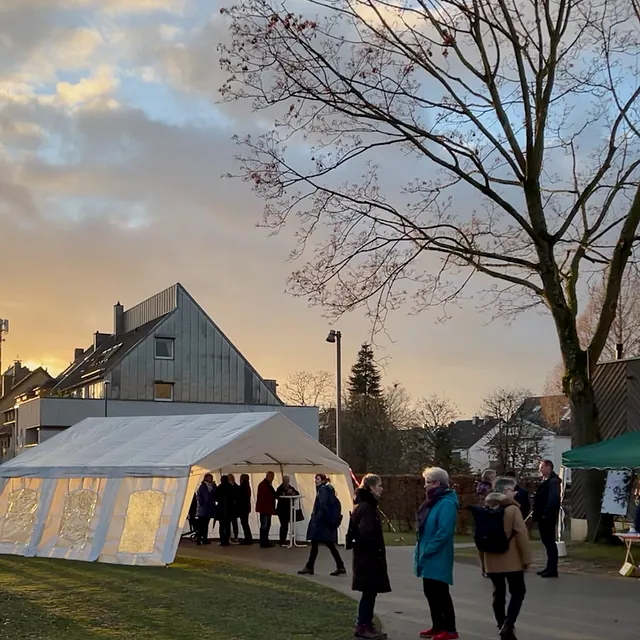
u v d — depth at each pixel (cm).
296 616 1026
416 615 1044
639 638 907
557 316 1888
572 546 1819
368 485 926
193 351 5084
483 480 1458
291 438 1797
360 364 6856
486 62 1816
